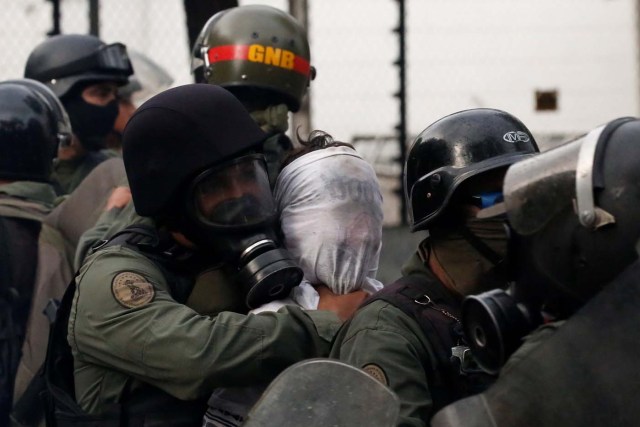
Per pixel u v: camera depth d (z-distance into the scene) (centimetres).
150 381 473
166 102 491
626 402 308
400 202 1229
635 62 1265
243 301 498
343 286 497
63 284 742
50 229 746
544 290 354
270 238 489
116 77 955
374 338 426
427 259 456
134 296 477
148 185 491
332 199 494
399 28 1232
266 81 642
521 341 355
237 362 458
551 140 1261
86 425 490
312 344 470
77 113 943
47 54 948
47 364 512
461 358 422
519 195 355
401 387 414
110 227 665
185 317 469
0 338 718
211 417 483
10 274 731
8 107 771
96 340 479
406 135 1230
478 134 454
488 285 445
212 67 651
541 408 318
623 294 313
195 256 501
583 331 316
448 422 331
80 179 935
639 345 309
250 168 491
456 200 446
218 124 489
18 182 762
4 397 714
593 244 336
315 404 333
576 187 336
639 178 332
